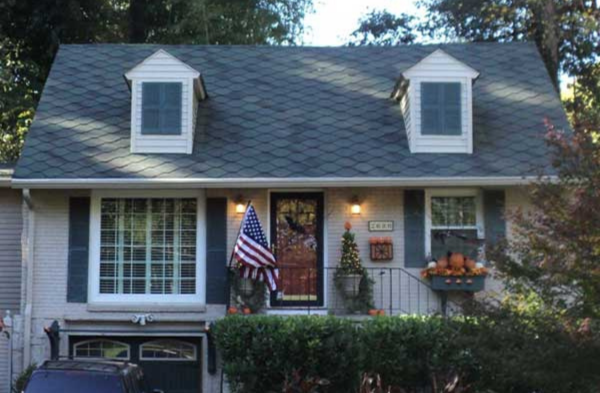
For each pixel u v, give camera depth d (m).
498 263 9.91
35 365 13.80
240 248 13.94
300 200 15.02
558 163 9.56
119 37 27.56
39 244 14.56
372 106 16.28
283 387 12.66
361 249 14.62
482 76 17.09
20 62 25.41
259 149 14.94
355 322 13.44
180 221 14.72
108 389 10.16
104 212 14.74
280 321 13.13
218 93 16.61
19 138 24.45
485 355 10.04
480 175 14.23
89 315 14.41
